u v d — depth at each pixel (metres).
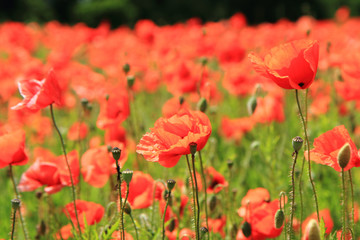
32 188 5.91
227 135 10.90
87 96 9.67
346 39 12.70
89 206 5.55
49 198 6.50
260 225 5.23
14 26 22.64
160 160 4.14
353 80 8.20
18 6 65.56
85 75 10.78
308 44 4.11
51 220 6.56
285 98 10.62
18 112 11.48
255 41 16.89
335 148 4.32
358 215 6.65
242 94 12.73
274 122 10.12
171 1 62.25
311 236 3.77
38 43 28.88
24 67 12.83
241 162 9.99
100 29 21.34
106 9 58.94
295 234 5.91
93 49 19.22
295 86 4.09
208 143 7.29
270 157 8.20
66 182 5.86
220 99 13.62
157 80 13.19
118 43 18.52
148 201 5.45
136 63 13.02
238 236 5.46
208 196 6.54
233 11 59.56
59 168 5.87
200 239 4.66
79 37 20.86
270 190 7.87
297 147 4.27
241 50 13.48
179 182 7.12
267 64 4.21
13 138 5.34
